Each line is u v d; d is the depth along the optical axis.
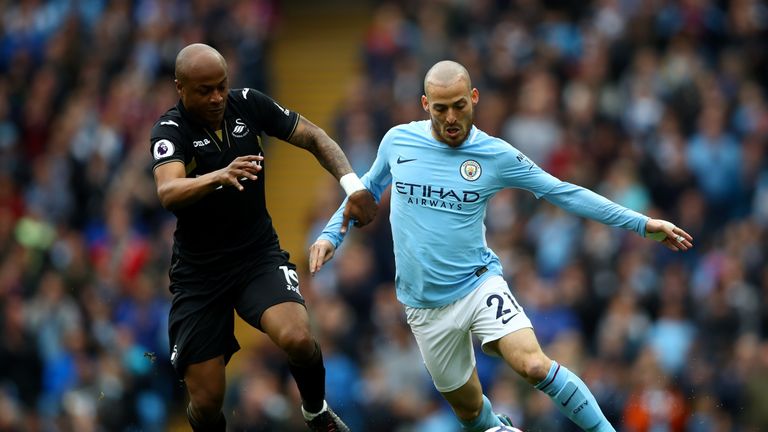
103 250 52.81
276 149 61.41
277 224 59.94
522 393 39.09
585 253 44.59
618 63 52.31
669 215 47.22
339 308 45.19
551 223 46.28
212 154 22.98
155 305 47.94
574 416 23.77
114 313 48.78
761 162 48.19
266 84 60.31
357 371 44.09
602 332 41.88
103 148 57.25
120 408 41.53
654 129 49.31
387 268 47.56
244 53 59.28
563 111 51.28
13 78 62.06
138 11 62.84
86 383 44.56
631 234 44.91
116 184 56.09
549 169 49.31
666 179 47.50
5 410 46.88
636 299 42.81
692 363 41.12
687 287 43.28
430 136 24.61
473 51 54.56
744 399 39.75
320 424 24.55
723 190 47.88
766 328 42.91
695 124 49.38
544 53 53.44
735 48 53.06
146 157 54.81
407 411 41.84
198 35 59.81
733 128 49.25
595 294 43.25
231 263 23.42
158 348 46.91
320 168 60.53
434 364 25.30
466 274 24.48
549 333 42.47
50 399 47.62
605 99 51.03
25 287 51.06
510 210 47.41
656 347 41.16
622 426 38.97
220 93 22.47
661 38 52.75
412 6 57.91
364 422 42.38
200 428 24.33
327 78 65.44
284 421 41.16
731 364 40.75
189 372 23.69
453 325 24.66
